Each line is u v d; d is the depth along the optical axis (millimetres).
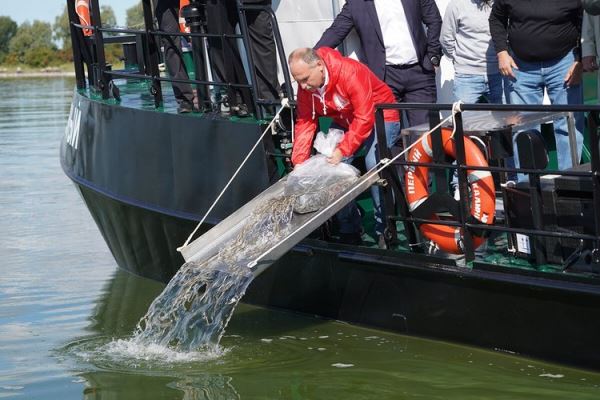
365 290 6984
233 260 6625
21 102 30844
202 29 8094
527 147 6074
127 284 8930
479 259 6445
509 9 7172
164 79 8078
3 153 18516
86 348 7066
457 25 7809
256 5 7656
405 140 6738
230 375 6406
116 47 41375
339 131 6934
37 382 6410
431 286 6590
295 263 7363
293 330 7168
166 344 7004
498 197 7059
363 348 6730
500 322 6340
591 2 6469
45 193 13992
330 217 6660
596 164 5770
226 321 6789
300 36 8195
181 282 6879
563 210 6082
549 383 5984
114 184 8969
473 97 7859
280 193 6957
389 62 7590
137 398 6090
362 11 7516
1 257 10133
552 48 7098
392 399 5930
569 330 6031
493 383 6039
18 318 7910
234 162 7582
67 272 9445
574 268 6082
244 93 7715
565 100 7223
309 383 6227
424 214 6598
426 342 6746
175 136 8078
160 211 8289
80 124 9789
